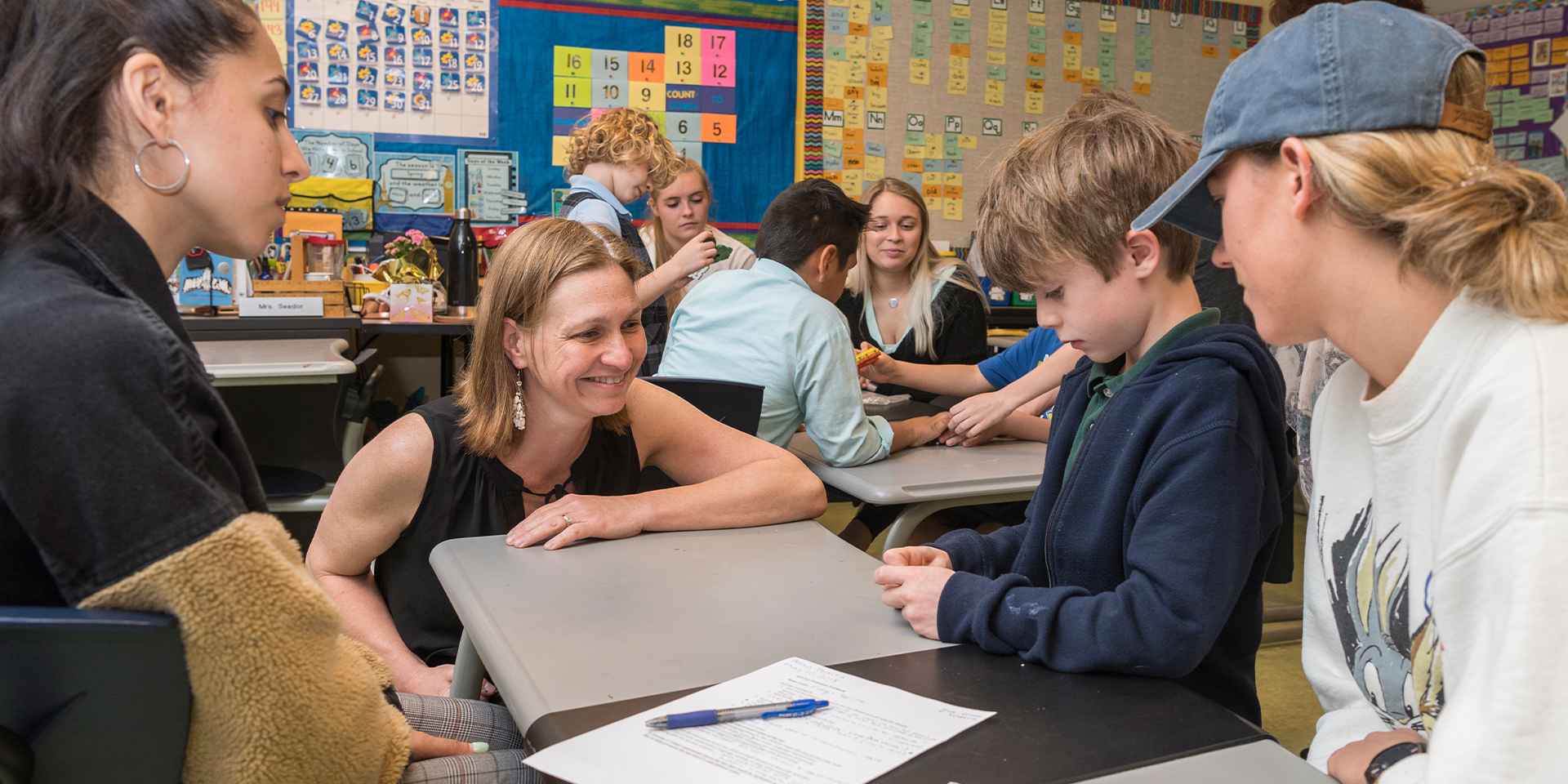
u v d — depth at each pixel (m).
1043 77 4.90
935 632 0.88
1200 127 5.21
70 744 0.60
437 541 1.28
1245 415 0.87
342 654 0.73
